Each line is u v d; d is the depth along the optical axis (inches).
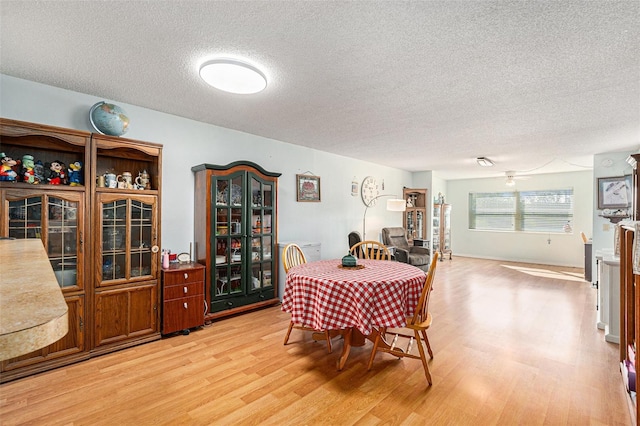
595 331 121.7
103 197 101.7
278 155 172.2
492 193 319.3
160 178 114.3
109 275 103.3
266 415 70.9
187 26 67.4
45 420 68.6
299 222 185.6
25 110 96.7
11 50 78.4
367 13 61.9
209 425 67.5
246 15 63.2
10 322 17.7
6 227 85.5
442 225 305.3
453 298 168.9
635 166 124.3
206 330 122.3
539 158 214.4
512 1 57.8
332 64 83.5
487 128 142.6
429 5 59.2
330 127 144.6
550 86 96.3
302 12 61.9
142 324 109.0
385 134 156.1
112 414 70.8
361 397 78.2
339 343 110.9
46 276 30.9
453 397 78.4
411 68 85.5
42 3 59.7
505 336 117.0
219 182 135.7
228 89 93.0
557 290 186.7
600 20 63.1
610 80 91.6
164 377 86.8
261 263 150.3
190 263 129.0
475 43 72.7
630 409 72.1
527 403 76.0
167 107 120.3
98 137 100.3
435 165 254.4
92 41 73.8
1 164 86.7
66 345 93.1
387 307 86.9
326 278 93.0
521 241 299.1
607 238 194.4
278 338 114.8
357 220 230.2
